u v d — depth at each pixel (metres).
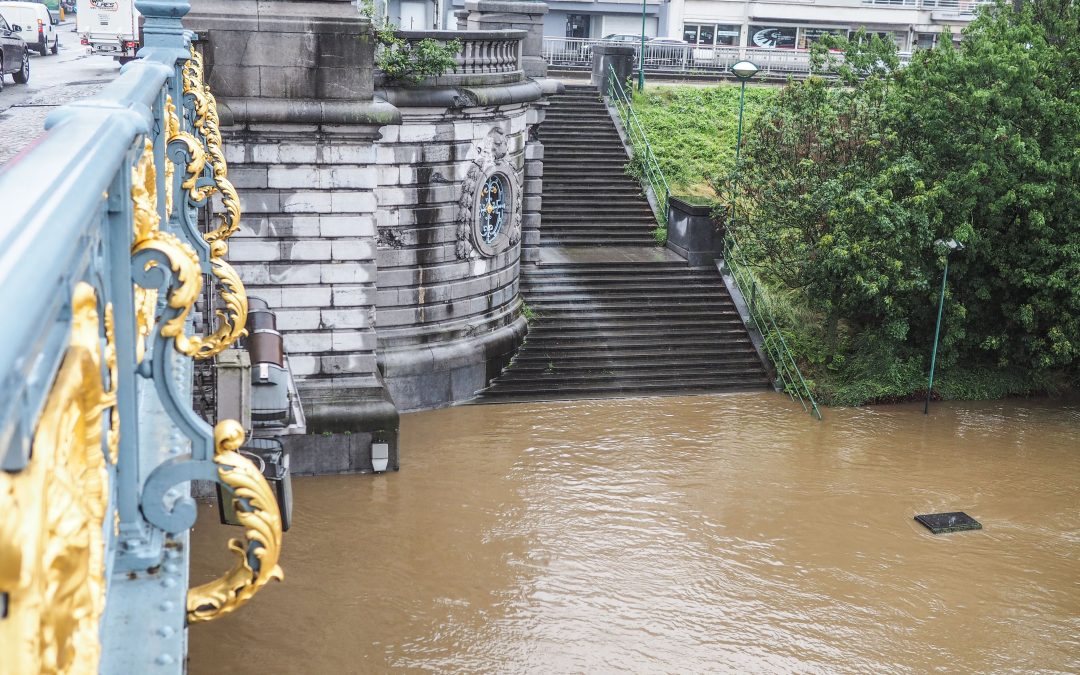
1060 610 21.44
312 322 25.92
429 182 29.06
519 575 21.75
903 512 25.44
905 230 31.06
